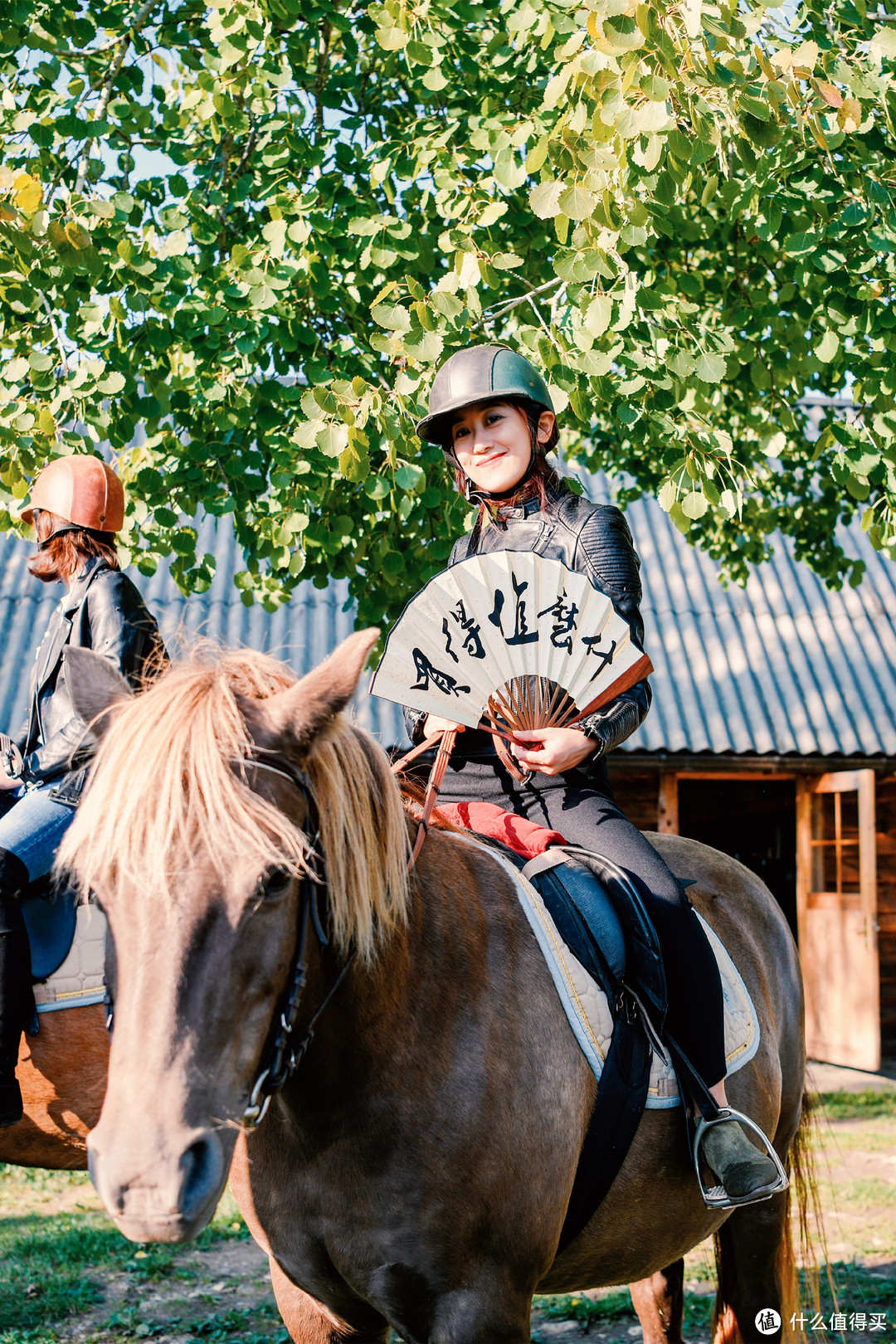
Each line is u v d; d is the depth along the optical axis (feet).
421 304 9.74
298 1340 5.90
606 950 5.73
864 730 29.63
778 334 13.01
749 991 7.28
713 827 45.29
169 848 3.86
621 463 18.16
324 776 4.58
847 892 32.37
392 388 11.19
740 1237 7.80
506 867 6.00
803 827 31.24
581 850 6.19
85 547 7.19
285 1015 4.30
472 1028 5.20
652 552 35.29
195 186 12.87
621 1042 5.68
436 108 13.24
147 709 4.21
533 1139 5.20
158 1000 3.79
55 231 9.62
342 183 12.00
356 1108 4.95
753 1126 6.01
